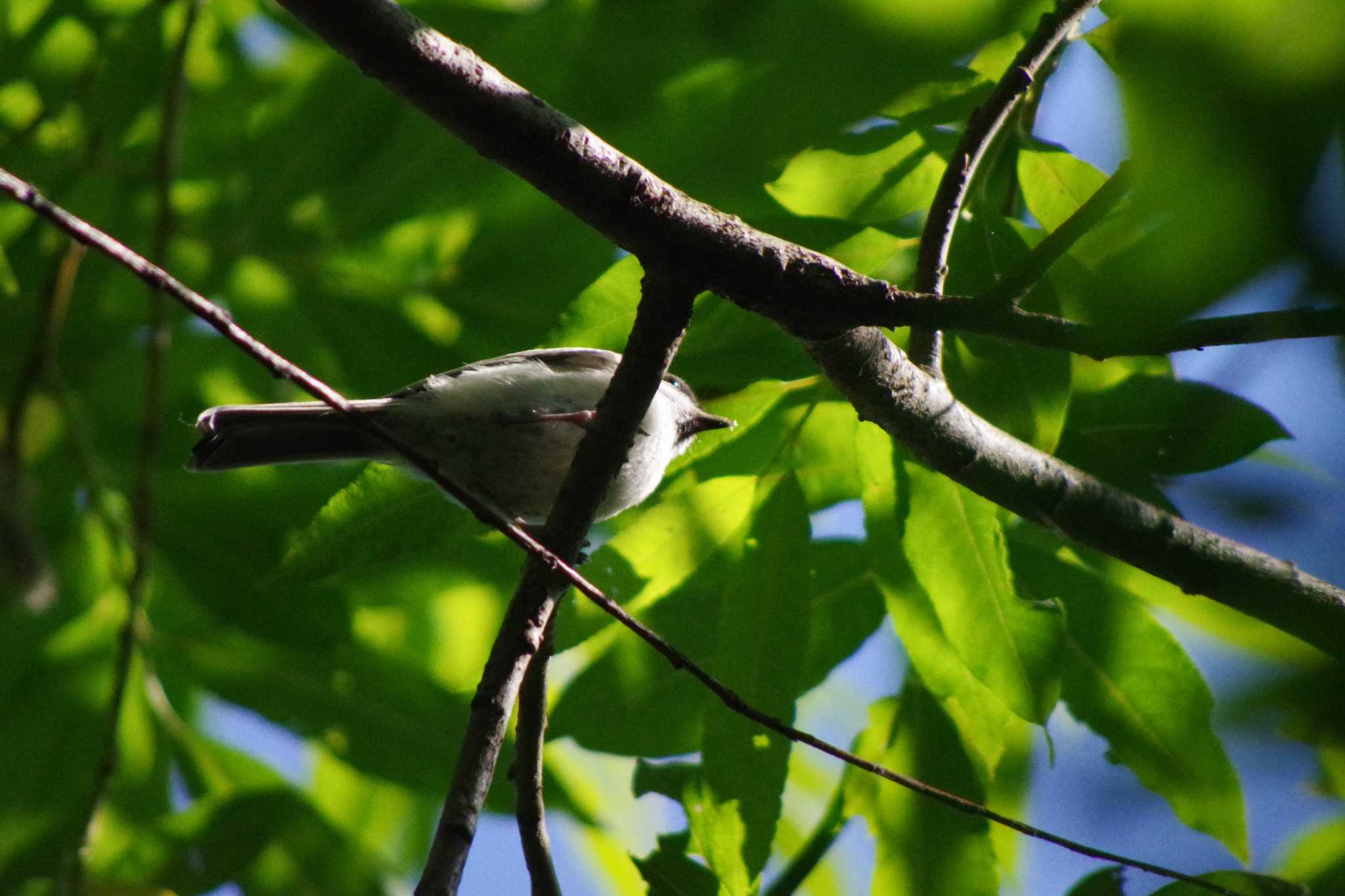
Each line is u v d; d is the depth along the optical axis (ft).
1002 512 23.44
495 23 23.48
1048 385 21.52
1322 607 19.85
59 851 25.13
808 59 8.29
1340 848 17.08
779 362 23.18
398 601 30.17
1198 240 6.51
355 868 26.25
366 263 30.25
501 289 29.55
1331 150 6.26
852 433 25.14
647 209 18.06
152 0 28.04
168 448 29.60
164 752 28.63
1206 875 17.60
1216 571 20.58
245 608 27.55
